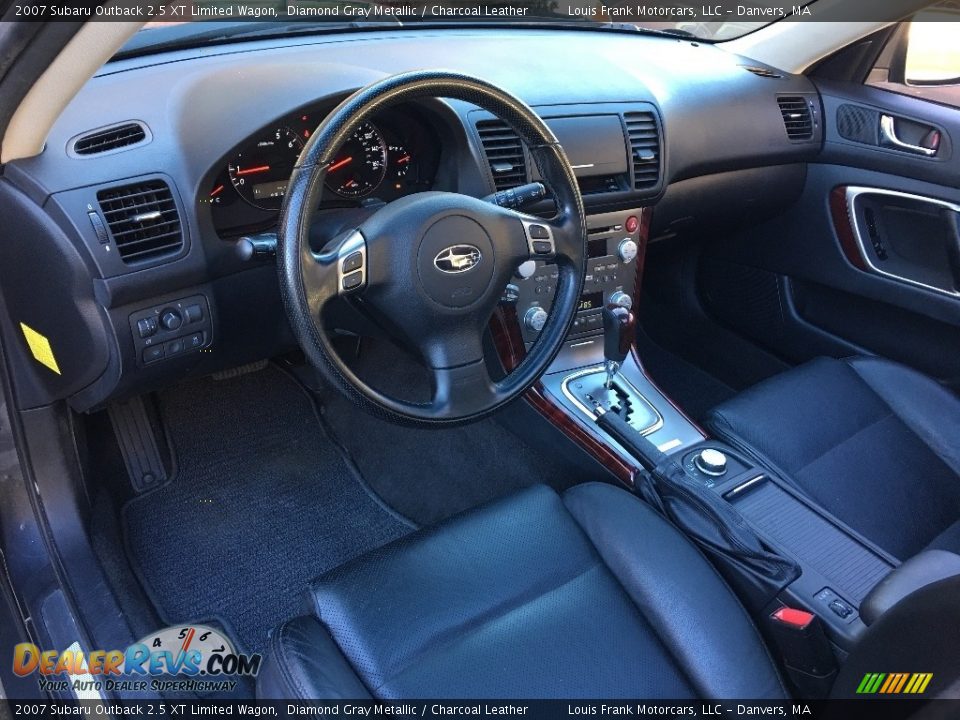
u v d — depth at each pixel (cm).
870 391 167
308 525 178
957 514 146
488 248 110
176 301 130
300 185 98
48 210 115
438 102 138
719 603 109
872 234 199
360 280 104
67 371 135
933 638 71
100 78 129
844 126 199
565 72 169
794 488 142
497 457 187
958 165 177
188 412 197
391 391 203
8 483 144
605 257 173
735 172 195
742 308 235
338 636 103
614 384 172
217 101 126
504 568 113
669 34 221
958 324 186
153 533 170
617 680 100
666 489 137
